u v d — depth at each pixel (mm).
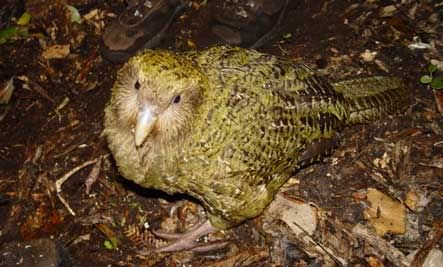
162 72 1148
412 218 1380
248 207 1324
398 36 1566
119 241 1398
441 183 1405
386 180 1420
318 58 1562
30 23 1669
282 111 1285
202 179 1262
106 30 1596
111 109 1236
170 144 1216
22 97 1563
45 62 1610
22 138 1514
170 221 1422
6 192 1453
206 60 1271
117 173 1454
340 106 1367
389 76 1483
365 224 1384
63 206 1432
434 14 1586
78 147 1489
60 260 1348
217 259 1380
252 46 1581
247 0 1544
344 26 1596
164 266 1380
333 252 1361
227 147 1243
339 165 1441
